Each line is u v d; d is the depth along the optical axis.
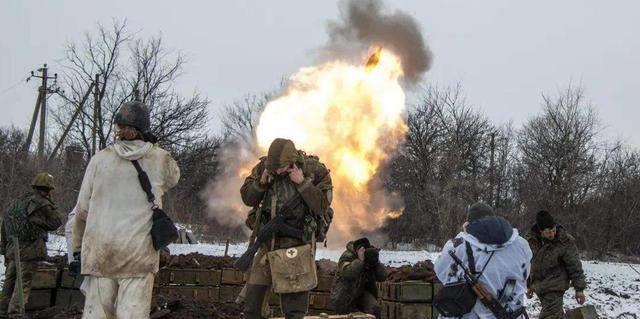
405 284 9.64
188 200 40.50
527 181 40.47
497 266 4.66
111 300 4.80
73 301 9.75
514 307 4.66
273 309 9.17
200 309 9.22
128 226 4.78
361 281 8.80
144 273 4.82
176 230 4.93
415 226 38.91
